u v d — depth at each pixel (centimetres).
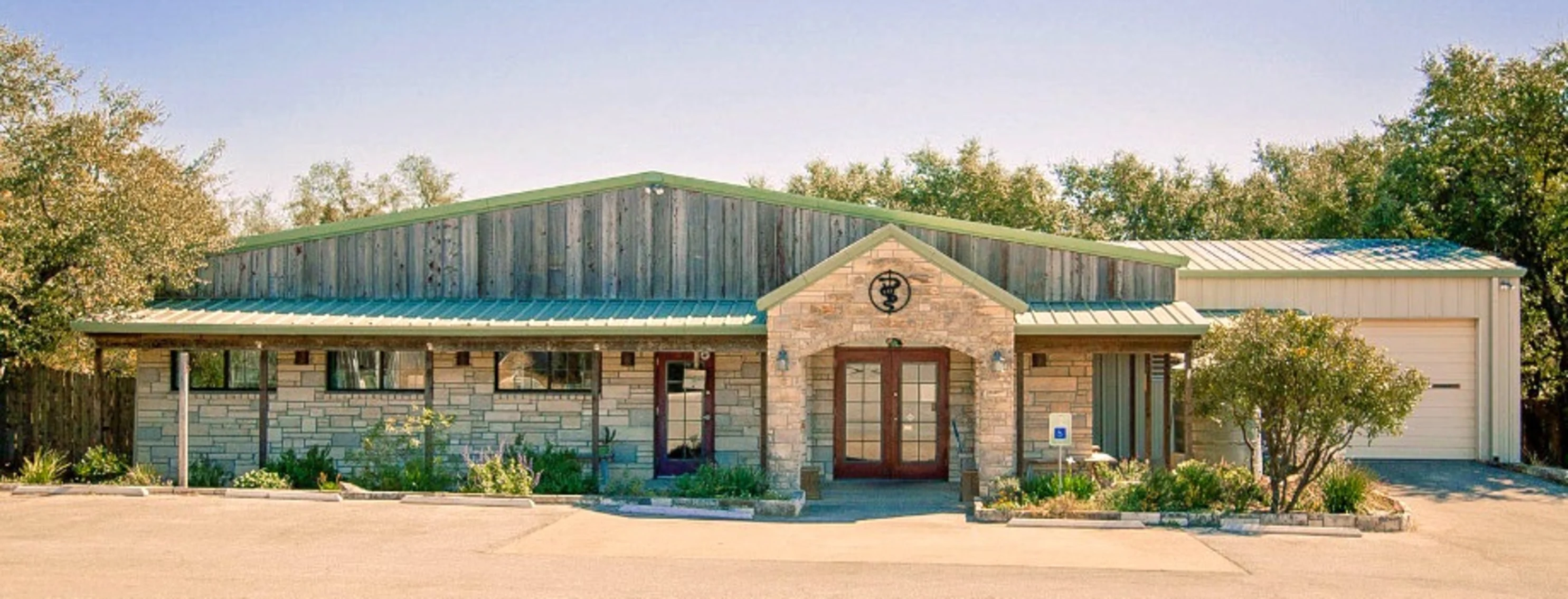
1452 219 2502
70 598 972
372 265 1928
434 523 1366
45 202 1770
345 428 1841
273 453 1842
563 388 1842
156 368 1858
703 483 1585
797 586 1055
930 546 1274
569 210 1911
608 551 1214
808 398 1811
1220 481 1520
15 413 1838
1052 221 3675
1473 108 2452
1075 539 1323
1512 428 2017
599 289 1900
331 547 1213
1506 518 1527
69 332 1825
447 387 1836
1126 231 3944
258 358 1872
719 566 1147
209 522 1355
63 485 1587
